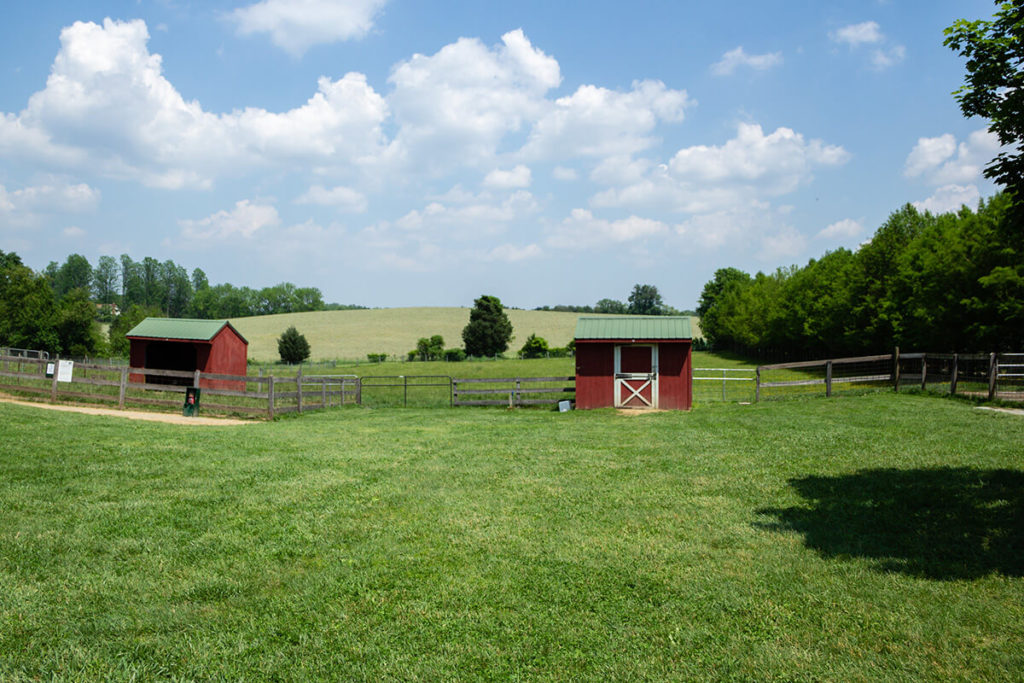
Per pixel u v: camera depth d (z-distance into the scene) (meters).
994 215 23.19
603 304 182.25
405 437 15.13
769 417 17.61
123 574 5.93
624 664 4.48
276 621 5.12
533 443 14.07
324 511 8.20
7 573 5.74
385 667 4.43
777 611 5.30
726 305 78.56
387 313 117.75
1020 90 7.42
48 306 61.25
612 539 7.21
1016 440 12.09
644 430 16.16
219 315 148.00
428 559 6.57
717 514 8.20
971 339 25.16
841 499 8.64
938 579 5.84
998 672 4.22
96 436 12.74
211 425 16.75
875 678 4.22
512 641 4.83
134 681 4.16
